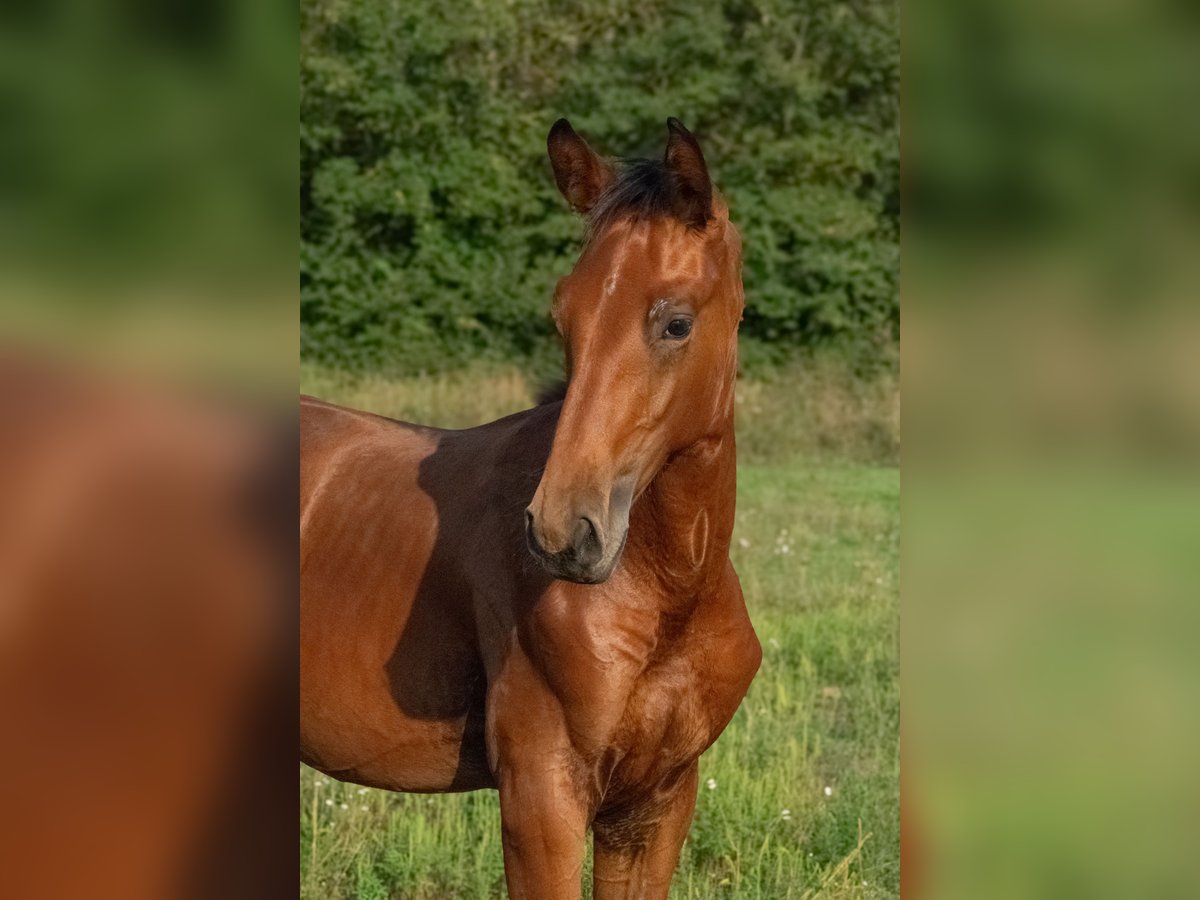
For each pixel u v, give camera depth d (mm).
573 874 2375
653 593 2359
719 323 2203
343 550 2791
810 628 5141
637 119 12602
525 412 2770
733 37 12945
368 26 12367
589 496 1999
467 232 12289
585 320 2084
